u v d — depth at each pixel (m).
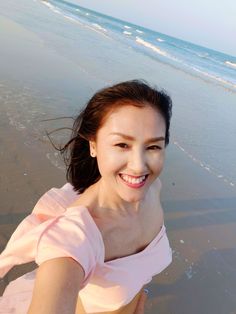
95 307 0.60
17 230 0.59
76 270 0.45
